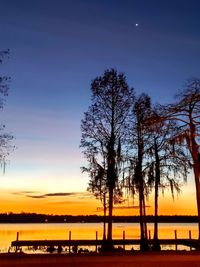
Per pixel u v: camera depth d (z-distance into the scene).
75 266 18.88
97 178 34.00
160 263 19.88
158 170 33.41
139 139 33.81
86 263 19.78
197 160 27.22
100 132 33.91
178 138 27.42
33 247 42.81
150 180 33.78
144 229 35.22
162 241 44.91
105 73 34.41
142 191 34.38
